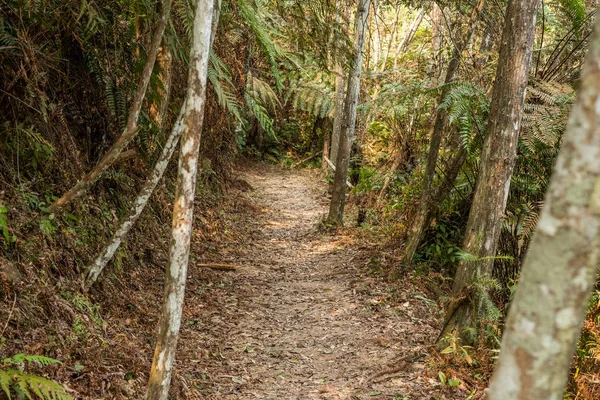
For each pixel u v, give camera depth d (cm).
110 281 502
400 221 961
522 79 424
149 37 555
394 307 616
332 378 446
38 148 446
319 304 649
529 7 411
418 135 1060
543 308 103
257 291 693
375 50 1708
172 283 289
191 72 287
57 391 282
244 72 960
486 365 436
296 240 1035
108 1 492
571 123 101
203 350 479
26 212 418
